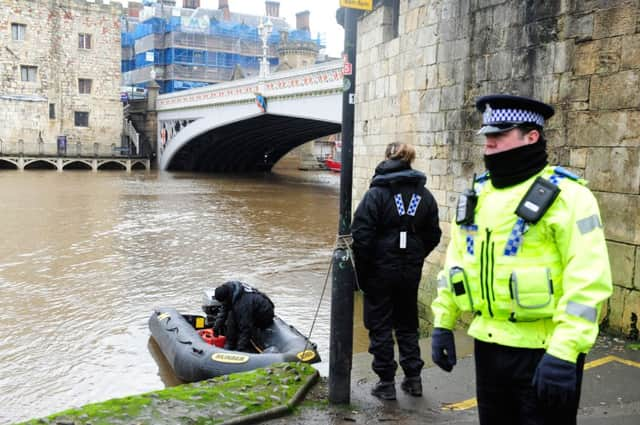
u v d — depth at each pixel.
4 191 30.31
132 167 51.12
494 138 2.63
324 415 4.31
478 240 2.69
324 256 15.86
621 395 4.52
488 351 2.71
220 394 4.51
